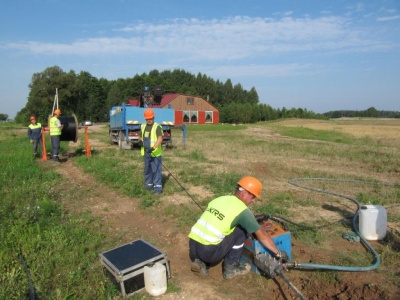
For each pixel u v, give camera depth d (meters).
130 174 9.93
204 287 4.22
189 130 39.62
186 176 9.77
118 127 18.02
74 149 17.50
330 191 8.35
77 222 6.25
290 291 4.29
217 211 4.21
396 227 5.82
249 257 4.60
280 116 98.88
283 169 11.36
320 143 21.22
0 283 4.14
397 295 3.97
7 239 5.14
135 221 6.53
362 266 4.55
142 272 4.12
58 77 71.56
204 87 114.00
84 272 4.48
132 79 99.56
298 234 5.54
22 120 69.62
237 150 16.48
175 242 5.58
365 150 16.66
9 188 8.47
